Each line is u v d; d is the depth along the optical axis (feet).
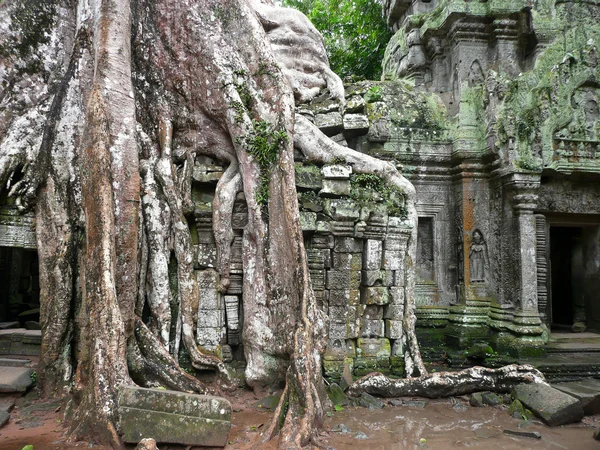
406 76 34.65
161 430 14.28
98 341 15.97
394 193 23.65
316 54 27.58
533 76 28.35
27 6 22.00
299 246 19.03
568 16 29.60
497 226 29.32
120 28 20.12
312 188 22.58
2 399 19.07
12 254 35.01
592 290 31.48
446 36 31.99
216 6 22.58
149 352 18.66
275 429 15.34
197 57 22.18
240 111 21.18
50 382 19.65
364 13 48.06
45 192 20.88
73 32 22.75
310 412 15.35
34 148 21.26
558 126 27.99
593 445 15.66
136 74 22.34
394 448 15.07
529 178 27.12
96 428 14.85
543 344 26.25
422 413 18.78
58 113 21.13
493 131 28.09
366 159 23.61
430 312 29.86
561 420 17.53
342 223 22.27
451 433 16.58
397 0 36.81
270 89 21.53
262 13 27.76
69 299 20.01
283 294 19.60
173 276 21.27
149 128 22.29
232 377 20.40
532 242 27.43
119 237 18.37
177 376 18.38
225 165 22.85
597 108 28.78
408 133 29.94
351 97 27.20
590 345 27.63
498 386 20.38
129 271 18.44
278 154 20.54
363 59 48.83
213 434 14.60
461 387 20.35
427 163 30.50
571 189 29.78
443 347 28.89
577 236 33.09
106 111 18.80
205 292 21.31
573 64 28.63
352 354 22.16
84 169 18.17
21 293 35.91
